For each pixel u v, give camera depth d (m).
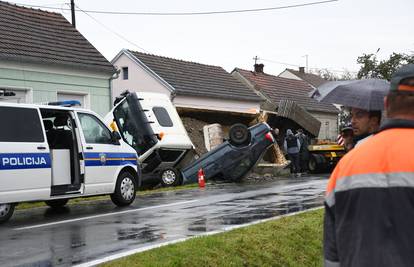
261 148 19.53
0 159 9.67
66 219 10.42
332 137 44.75
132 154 12.75
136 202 13.09
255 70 43.44
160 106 18.86
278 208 11.55
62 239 8.27
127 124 18.36
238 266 6.69
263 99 34.41
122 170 12.48
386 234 2.57
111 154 12.11
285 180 20.53
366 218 2.62
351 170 2.73
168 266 6.12
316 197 13.84
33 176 10.22
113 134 12.38
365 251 2.60
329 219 2.87
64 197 10.95
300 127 29.72
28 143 10.23
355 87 4.05
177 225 9.37
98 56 21.86
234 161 19.25
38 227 9.48
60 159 11.05
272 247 7.50
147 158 18.27
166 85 28.39
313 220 9.29
